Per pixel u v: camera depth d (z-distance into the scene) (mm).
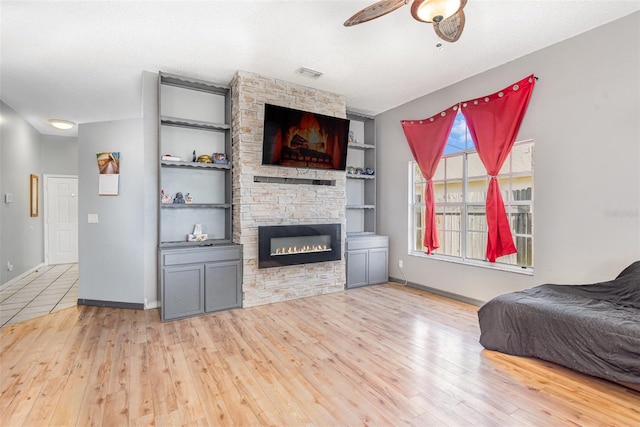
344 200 4945
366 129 5910
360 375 2438
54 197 7191
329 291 4801
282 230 4281
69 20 2887
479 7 2777
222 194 4539
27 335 3217
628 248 2961
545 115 3516
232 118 4328
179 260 3697
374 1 2654
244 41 3309
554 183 3459
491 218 3926
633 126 2922
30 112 5609
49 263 7117
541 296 2891
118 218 4203
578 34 3246
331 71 4066
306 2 2680
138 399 2129
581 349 2357
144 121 4000
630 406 2055
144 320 3662
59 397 2150
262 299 4238
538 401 2111
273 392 2213
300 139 4332
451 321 3596
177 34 3150
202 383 2324
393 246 5508
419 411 2008
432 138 4715
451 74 4176
